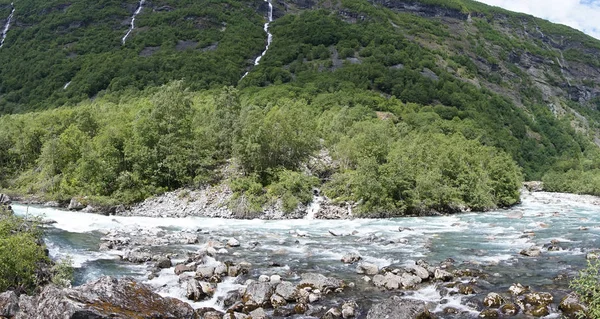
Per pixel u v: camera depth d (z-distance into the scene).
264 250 34.97
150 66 159.00
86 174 61.47
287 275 27.64
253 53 189.75
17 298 18.47
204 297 23.50
